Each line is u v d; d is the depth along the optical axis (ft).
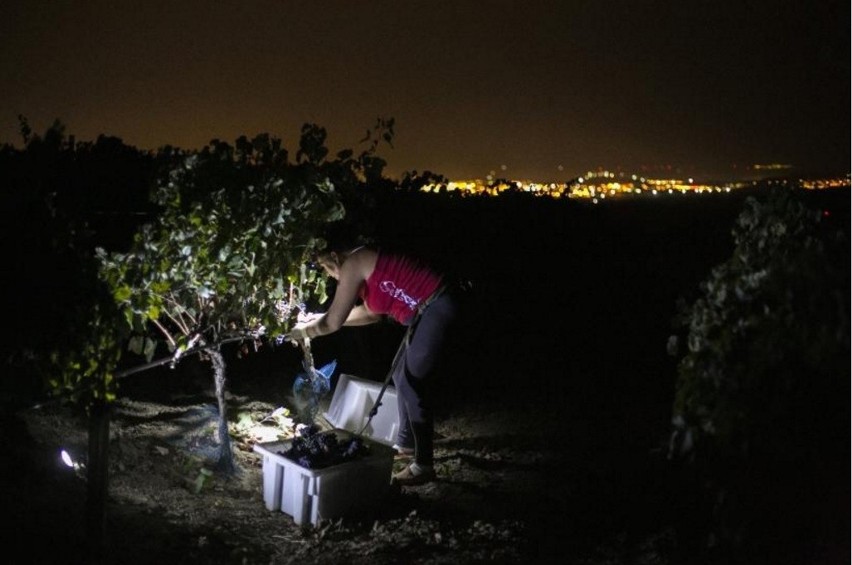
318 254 17.84
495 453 20.81
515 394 27.22
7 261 12.82
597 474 19.08
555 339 34.68
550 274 35.68
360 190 19.51
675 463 17.90
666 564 13.43
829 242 10.41
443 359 18.07
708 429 10.10
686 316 11.63
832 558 10.30
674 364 31.14
